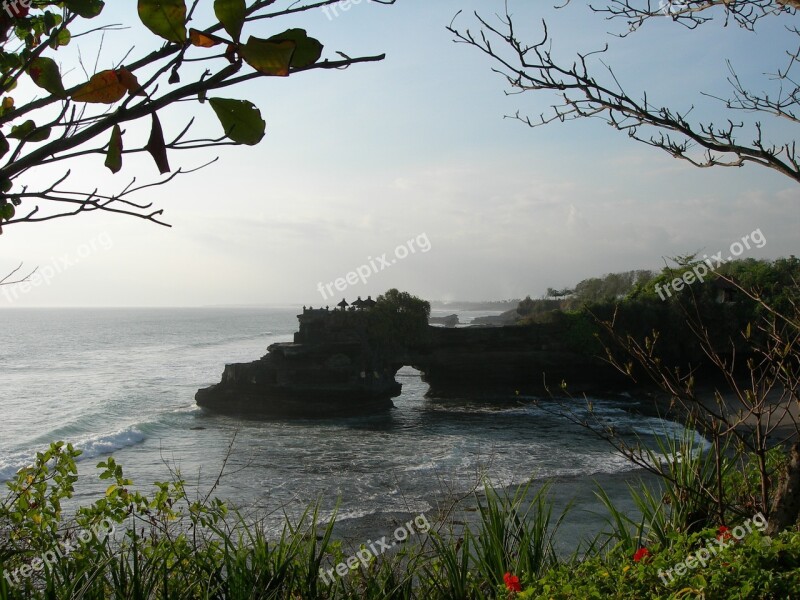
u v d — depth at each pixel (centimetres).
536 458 2961
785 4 434
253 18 137
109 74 125
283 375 4869
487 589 552
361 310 5381
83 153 133
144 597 442
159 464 3038
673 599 401
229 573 486
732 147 462
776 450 660
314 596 489
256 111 130
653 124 475
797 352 490
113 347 12475
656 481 2091
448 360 5600
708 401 3819
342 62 133
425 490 2338
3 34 131
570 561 586
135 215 151
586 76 487
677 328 5000
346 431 4106
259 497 2109
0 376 7494
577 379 5609
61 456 604
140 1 120
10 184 142
